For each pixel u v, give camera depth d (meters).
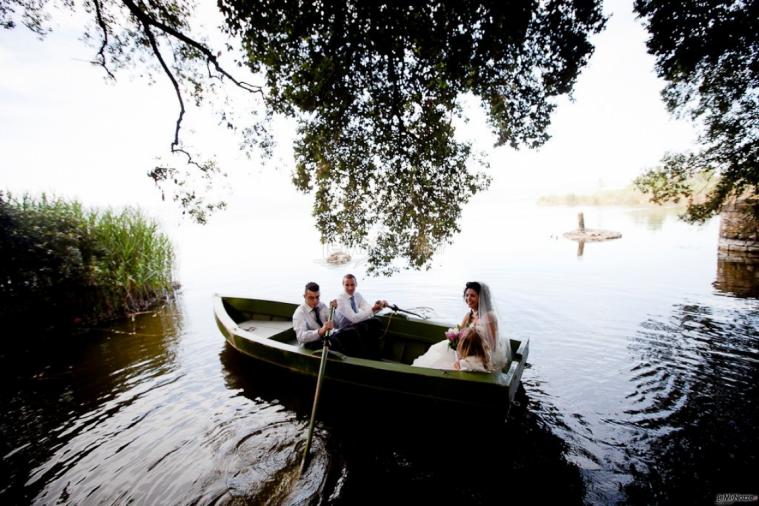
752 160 6.45
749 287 8.31
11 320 6.40
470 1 3.15
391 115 4.46
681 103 6.98
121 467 3.20
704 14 3.68
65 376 4.96
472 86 4.10
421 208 5.03
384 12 3.30
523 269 11.09
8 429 3.81
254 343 4.67
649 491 2.81
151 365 5.25
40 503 2.83
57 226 7.08
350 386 3.98
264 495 2.87
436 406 3.60
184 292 9.52
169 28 4.64
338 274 11.10
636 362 4.89
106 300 7.44
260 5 3.33
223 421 3.88
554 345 5.56
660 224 23.42
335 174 4.98
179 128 5.49
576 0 3.28
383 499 2.82
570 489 2.87
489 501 2.78
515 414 3.89
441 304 7.95
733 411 3.74
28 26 4.76
